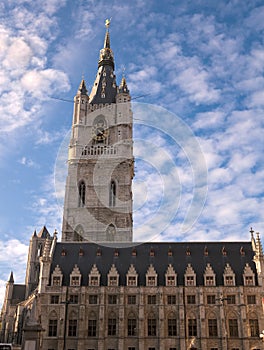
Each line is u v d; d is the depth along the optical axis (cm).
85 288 7994
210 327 7662
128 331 7725
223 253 8531
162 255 8631
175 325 7719
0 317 11956
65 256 8650
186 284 8012
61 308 7831
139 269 8362
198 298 7831
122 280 8162
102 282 8150
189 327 7675
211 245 8781
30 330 5128
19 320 9194
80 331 7638
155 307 7856
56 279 8144
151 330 7719
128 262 8525
